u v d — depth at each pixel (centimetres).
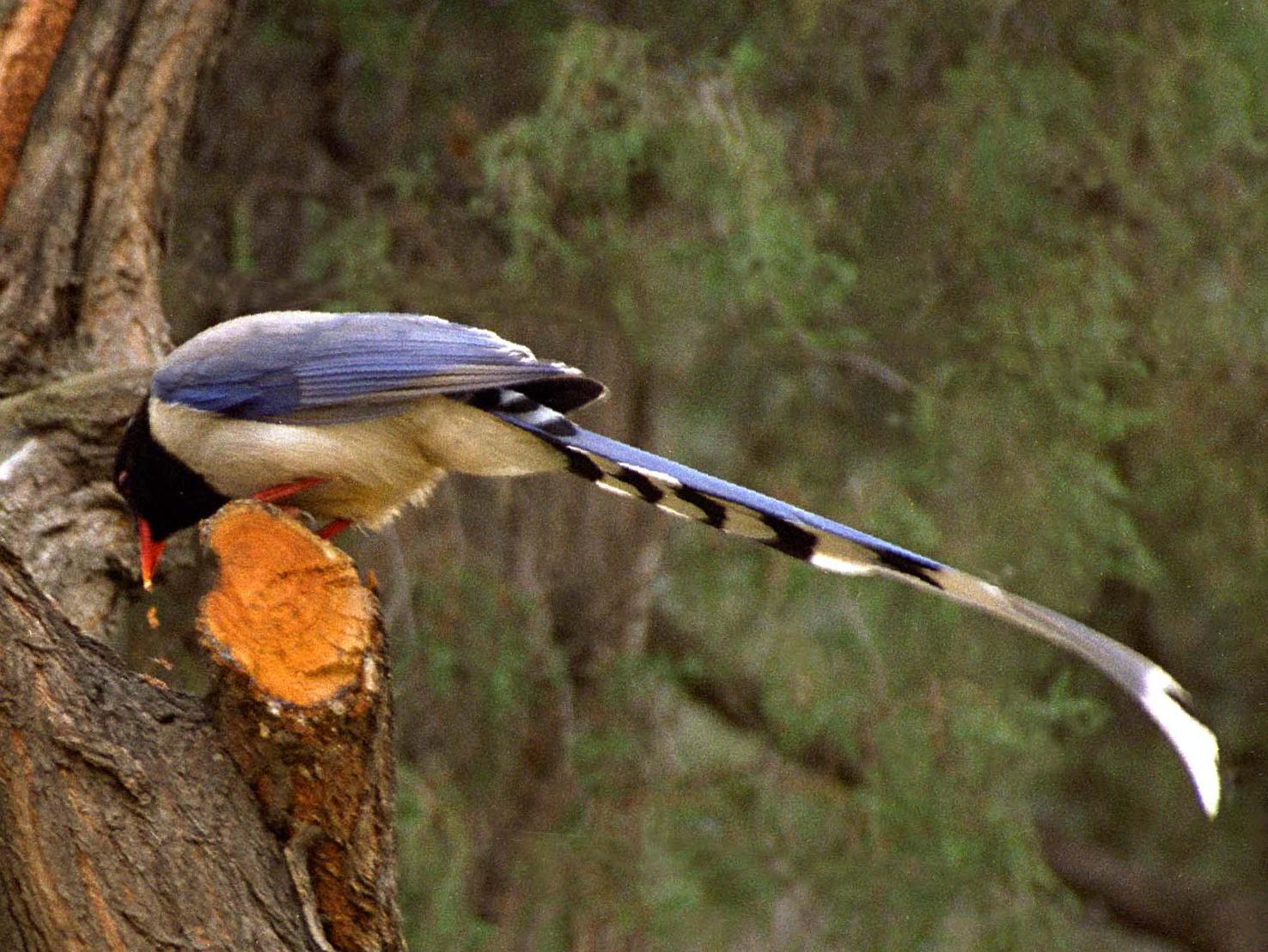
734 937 1401
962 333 1356
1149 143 1354
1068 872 1823
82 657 607
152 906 582
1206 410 1410
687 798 1405
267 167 1352
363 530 855
